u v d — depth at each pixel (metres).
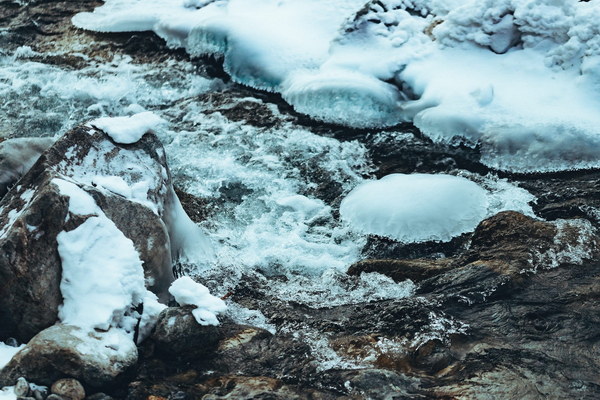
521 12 6.65
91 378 3.76
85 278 4.05
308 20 7.61
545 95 6.33
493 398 3.86
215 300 4.29
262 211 5.80
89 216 4.16
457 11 6.90
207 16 7.96
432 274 4.97
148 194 4.64
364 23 7.21
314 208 5.82
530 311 4.54
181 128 6.81
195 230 5.13
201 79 7.49
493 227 5.26
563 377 4.00
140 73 7.66
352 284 4.96
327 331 4.49
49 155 4.43
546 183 5.89
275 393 3.91
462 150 6.30
